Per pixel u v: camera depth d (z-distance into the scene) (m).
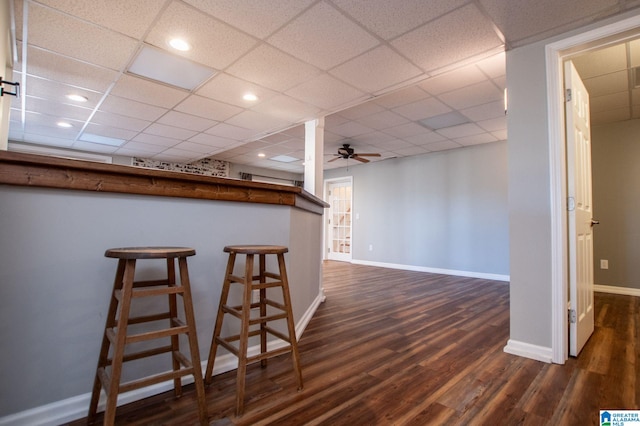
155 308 1.63
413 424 1.39
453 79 3.10
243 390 1.46
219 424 1.37
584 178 2.50
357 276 5.68
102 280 1.46
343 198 8.32
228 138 4.95
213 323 1.84
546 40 2.17
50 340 1.33
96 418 1.38
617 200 4.23
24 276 1.28
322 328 2.73
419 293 4.24
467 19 2.00
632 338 2.49
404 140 5.39
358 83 2.96
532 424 1.40
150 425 1.35
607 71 2.99
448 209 6.02
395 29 2.12
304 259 2.80
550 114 2.13
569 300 2.17
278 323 2.24
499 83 3.19
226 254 1.89
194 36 2.25
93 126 4.39
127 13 2.00
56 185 1.31
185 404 1.52
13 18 2.05
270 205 2.16
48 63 2.65
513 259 2.25
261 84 3.00
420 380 1.80
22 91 3.21
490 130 4.78
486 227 5.50
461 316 3.14
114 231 1.50
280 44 2.33
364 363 2.02
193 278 1.76
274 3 1.89
